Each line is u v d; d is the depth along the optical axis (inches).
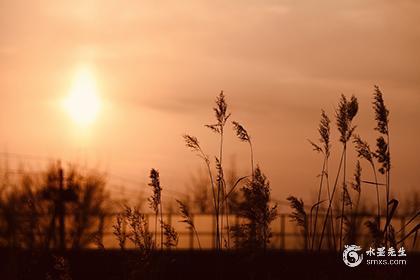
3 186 1317.7
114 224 593.6
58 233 1441.9
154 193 601.9
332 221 573.0
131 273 586.6
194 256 590.2
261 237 553.9
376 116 561.3
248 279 563.8
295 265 559.8
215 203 590.2
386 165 559.2
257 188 550.3
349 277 549.6
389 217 534.3
